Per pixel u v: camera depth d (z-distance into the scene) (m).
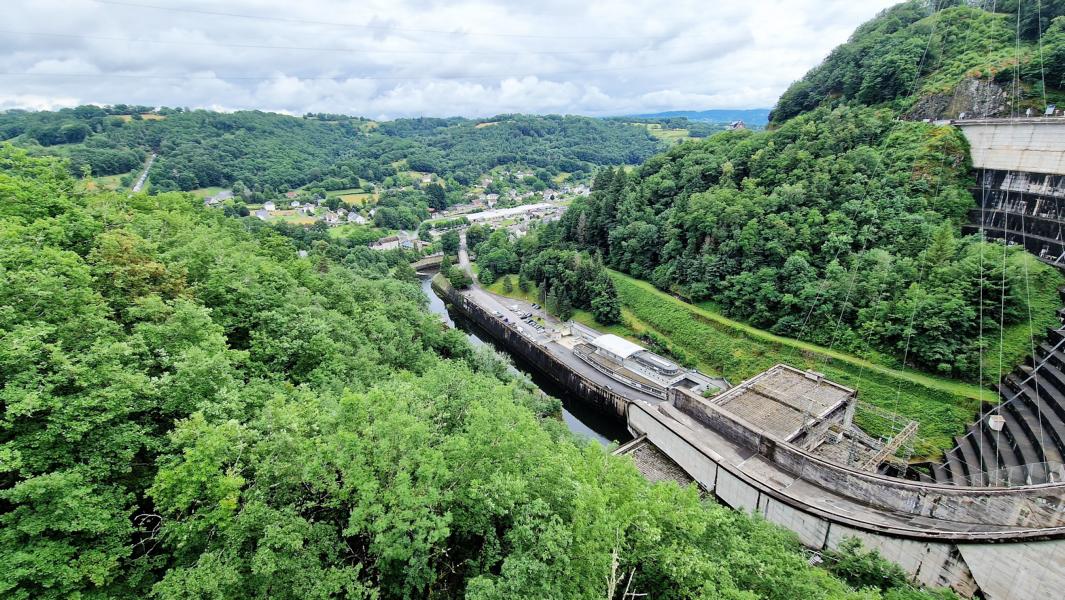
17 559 16.97
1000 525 35.16
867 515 41.38
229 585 18.80
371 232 199.62
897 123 86.50
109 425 22.75
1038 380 51.97
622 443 75.62
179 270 40.12
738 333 80.75
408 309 82.31
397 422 23.23
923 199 73.25
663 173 114.81
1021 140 70.75
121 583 20.31
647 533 23.69
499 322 117.19
